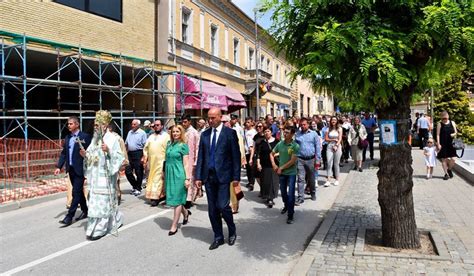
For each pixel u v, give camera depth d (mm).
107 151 6316
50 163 11609
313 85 4793
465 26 4105
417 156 17594
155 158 8570
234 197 7895
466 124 23516
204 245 5926
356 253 5039
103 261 5254
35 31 12250
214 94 18141
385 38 4109
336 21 4305
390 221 5293
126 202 9117
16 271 4934
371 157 16953
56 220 7500
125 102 17828
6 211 8258
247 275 4754
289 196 7285
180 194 6477
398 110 5102
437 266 4570
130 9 15906
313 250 5281
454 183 10570
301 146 9023
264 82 28031
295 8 4730
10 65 14023
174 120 16672
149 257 5398
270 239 6242
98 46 14430
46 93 16688
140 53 16422
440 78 5039
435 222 6535
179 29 18406
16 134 15203
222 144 5789
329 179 11156
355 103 5055
